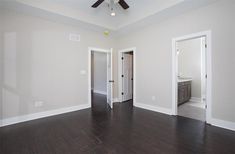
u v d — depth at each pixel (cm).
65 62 366
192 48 501
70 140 219
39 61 322
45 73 332
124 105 446
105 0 284
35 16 313
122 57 493
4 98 279
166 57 344
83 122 296
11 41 284
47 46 334
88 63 416
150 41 381
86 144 207
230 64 246
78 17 335
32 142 213
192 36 293
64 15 312
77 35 388
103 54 644
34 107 317
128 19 371
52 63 343
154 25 369
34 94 316
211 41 267
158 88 366
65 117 328
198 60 486
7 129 260
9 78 284
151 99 385
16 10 284
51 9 292
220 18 255
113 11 339
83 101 406
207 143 206
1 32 273
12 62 287
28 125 279
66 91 370
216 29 260
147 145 204
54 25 345
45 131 252
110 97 424
